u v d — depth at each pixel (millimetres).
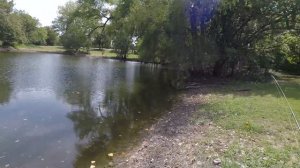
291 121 10766
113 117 13703
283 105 13344
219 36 25891
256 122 10680
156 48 27125
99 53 71000
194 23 24266
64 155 8984
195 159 7875
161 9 25453
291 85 20312
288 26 24562
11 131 10906
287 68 31000
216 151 8203
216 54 24375
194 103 15773
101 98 18094
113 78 28266
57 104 15688
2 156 8695
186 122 11883
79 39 57438
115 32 50406
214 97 16625
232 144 8586
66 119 12953
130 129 11820
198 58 24031
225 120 11242
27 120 12438
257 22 25672
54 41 98625
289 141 8742
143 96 19234
